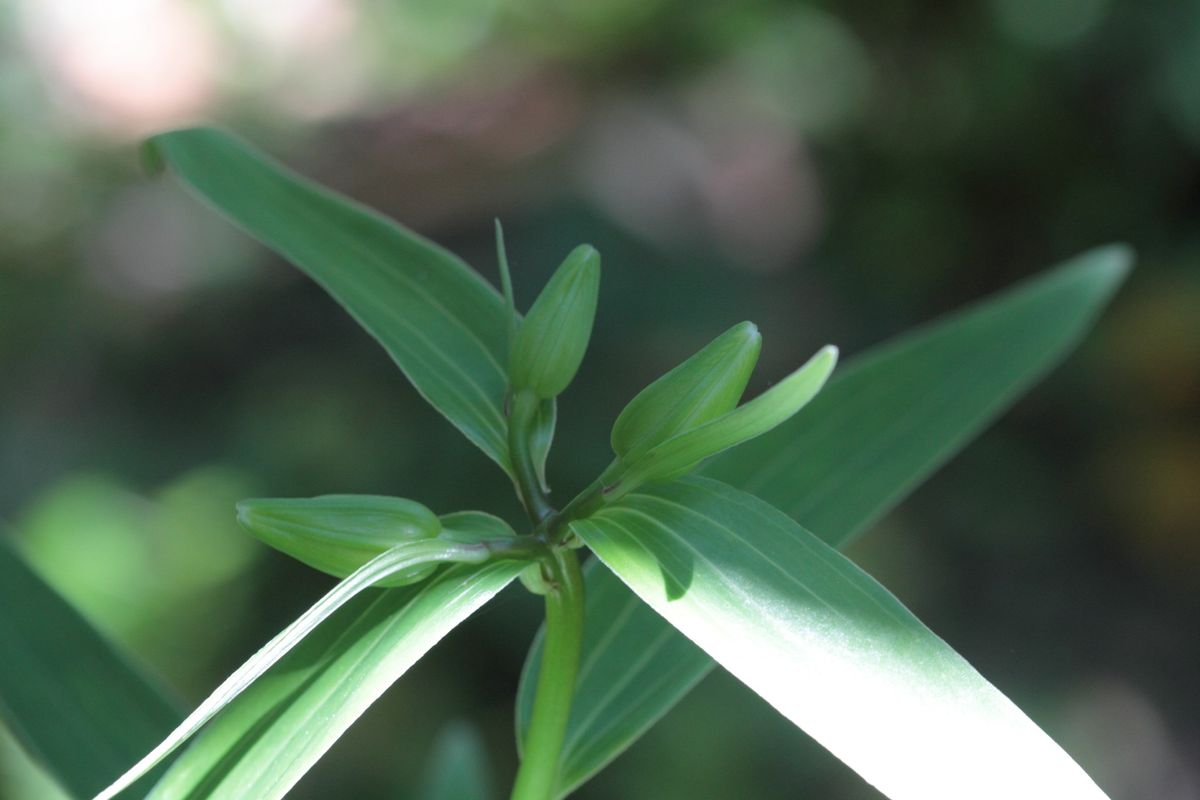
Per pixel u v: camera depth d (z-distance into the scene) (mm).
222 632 1971
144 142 593
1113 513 2227
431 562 528
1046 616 2072
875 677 496
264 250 3234
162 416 2736
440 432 2186
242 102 4191
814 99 3195
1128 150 2574
